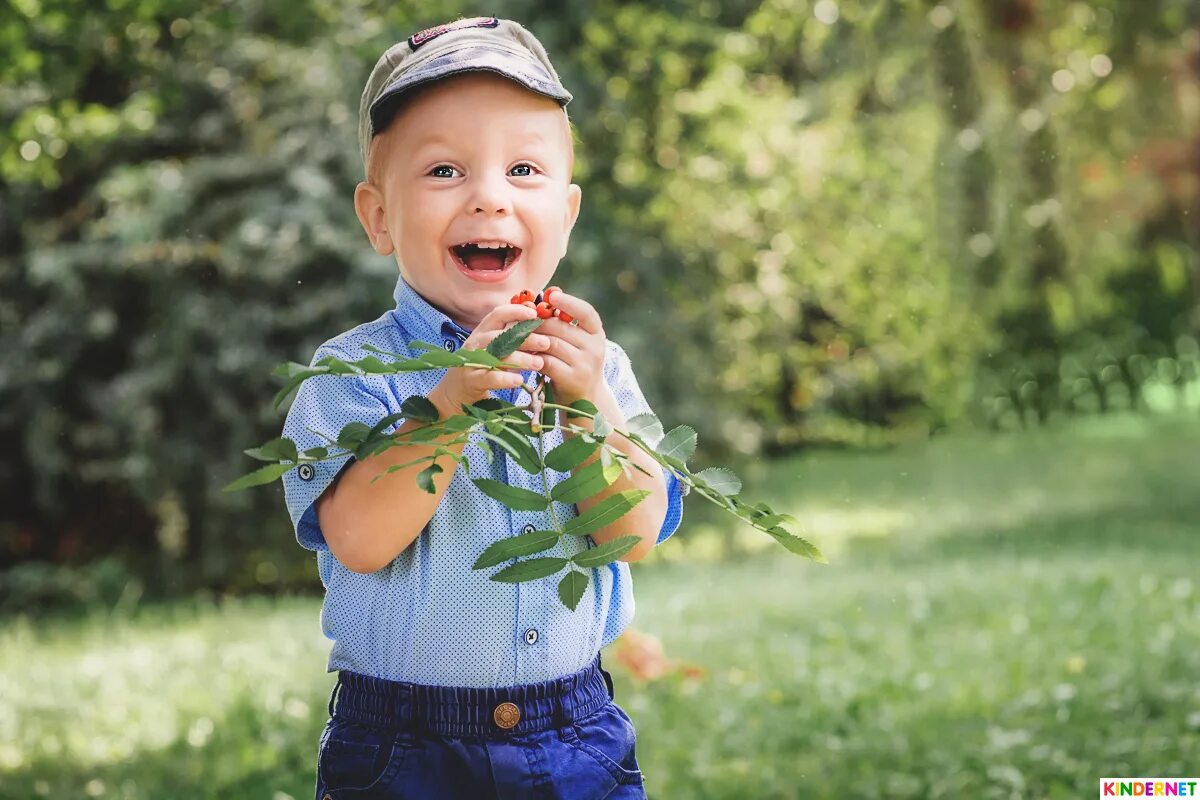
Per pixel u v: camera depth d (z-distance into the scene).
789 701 5.70
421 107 2.44
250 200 9.49
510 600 2.44
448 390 2.21
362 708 2.47
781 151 12.77
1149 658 5.95
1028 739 4.92
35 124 7.87
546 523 2.47
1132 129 10.66
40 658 7.44
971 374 16.62
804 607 7.84
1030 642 6.48
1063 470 14.70
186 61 9.62
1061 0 10.15
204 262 9.56
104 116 9.01
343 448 2.15
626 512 2.13
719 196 12.70
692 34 11.59
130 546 10.55
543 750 2.45
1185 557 9.19
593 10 10.65
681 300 11.67
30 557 10.54
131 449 9.69
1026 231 10.40
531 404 2.32
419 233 2.45
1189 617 6.84
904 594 8.03
